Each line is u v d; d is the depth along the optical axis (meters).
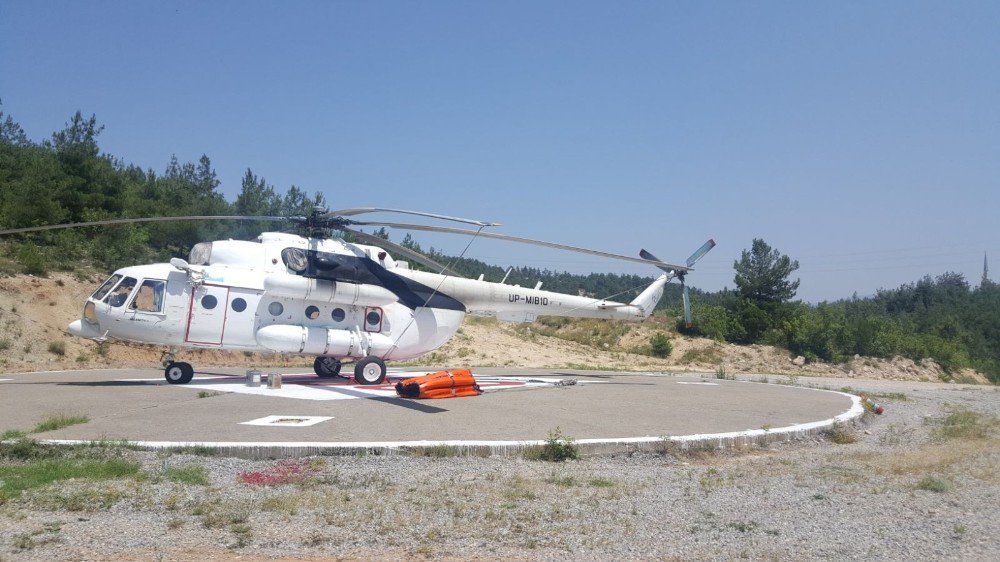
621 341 49.09
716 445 10.97
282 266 18.28
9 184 32.88
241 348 18.02
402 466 8.89
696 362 44.34
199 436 9.98
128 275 17.17
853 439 12.63
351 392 16.36
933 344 57.38
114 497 7.01
